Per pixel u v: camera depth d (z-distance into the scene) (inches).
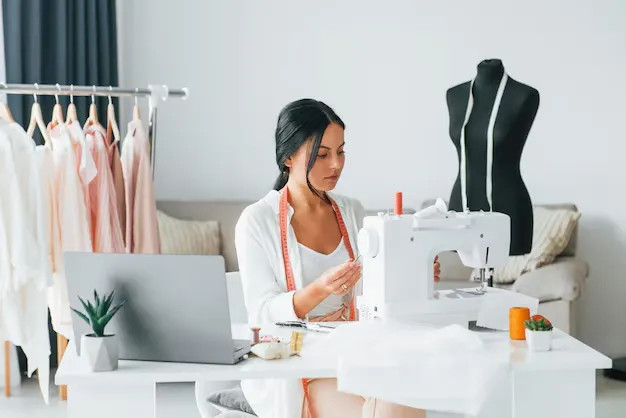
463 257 111.7
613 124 239.0
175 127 248.1
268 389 109.1
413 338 99.4
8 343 199.9
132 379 91.5
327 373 93.8
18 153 151.9
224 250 233.8
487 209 150.7
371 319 109.7
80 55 221.1
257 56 247.0
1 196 150.9
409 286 107.1
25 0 207.3
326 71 247.1
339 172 117.0
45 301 158.2
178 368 93.9
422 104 246.2
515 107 147.9
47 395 159.3
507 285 222.1
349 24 245.8
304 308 110.6
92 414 93.2
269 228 117.3
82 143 160.7
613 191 239.6
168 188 249.3
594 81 239.0
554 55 239.9
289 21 246.4
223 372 92.5
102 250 163.9
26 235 151.6
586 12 238.4
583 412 95.7
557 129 241.0
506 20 241.6
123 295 95.8
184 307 94.3
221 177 249.9
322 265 118.3
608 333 241.3
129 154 169.3
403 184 248.1
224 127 248.5
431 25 244.2
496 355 96.0
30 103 211.3
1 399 198.1
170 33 245.8
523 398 95.1
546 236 221.3
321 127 114.5
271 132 248.7
